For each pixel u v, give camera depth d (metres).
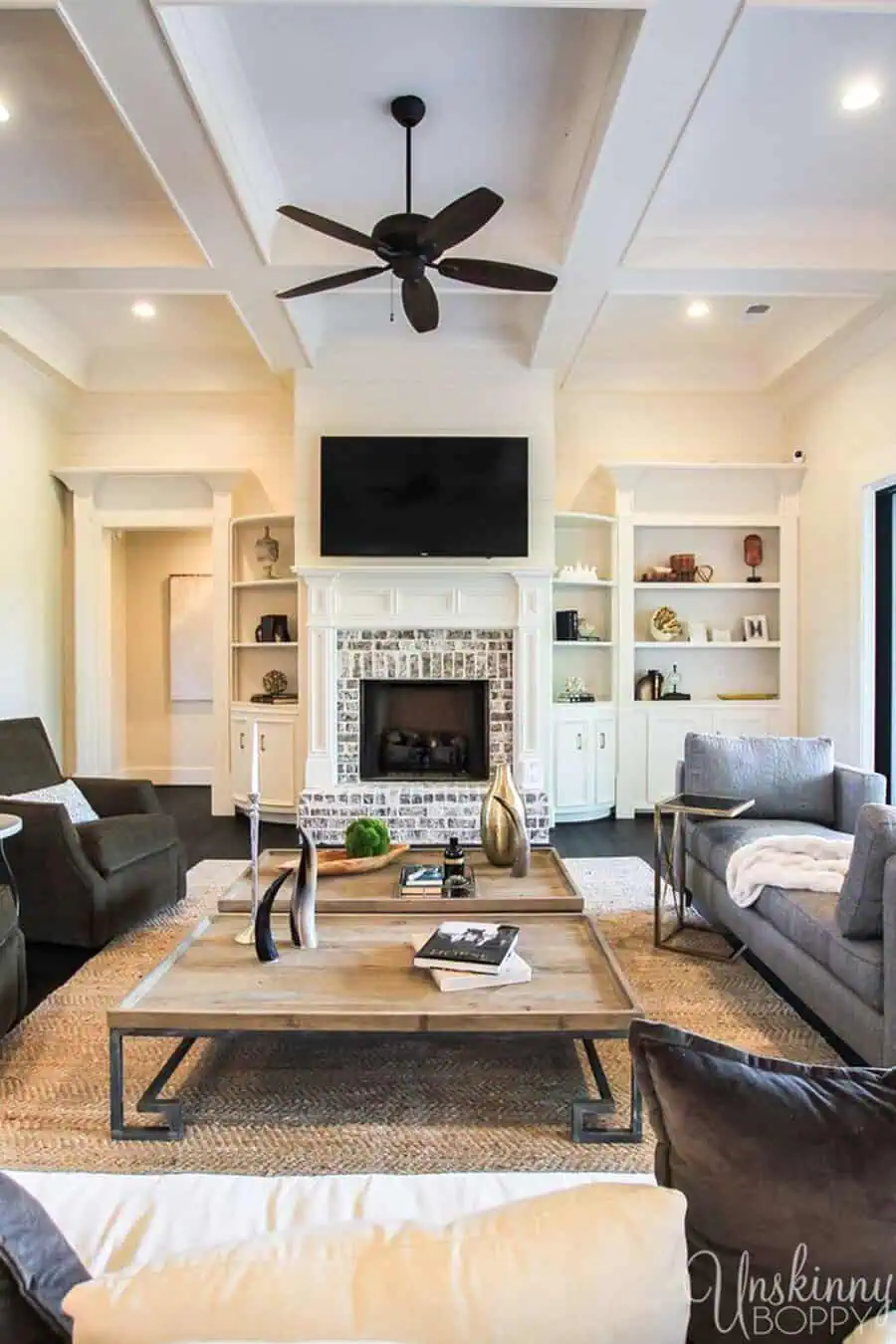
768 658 6.14
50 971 3.08
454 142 3.28
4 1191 0.79
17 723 3.87
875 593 4.97
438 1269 0.69
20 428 5.41
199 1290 0.68
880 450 4.78
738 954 3.16
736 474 5.94
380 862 3.19
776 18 2.52
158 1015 1.97
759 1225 0.79
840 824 3.54
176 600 7.49
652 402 5.96
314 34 2.65
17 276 3.92
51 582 5.83
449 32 2.63
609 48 2.64
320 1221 1.03
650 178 3.08
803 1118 0.81
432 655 5.37
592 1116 2.11
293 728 5.65
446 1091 2.24
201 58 2.60
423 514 5.24
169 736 7.53
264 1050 2.47
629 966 3.11
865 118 3.06
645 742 5.87
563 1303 0.68
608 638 6.00
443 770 5.57
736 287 4.03
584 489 6.00
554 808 5.62
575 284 4.00
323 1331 0.66
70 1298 0.68
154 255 3.83
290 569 5.85
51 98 2.96
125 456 5.98
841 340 4.87
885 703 4.95
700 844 3.48
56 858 3.20
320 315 4.95
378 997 2.06
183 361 5.77
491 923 2.51
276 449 5.98
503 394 5.28
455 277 3.25
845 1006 2.26
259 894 2.86
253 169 3.30
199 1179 1.12
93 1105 2.17
